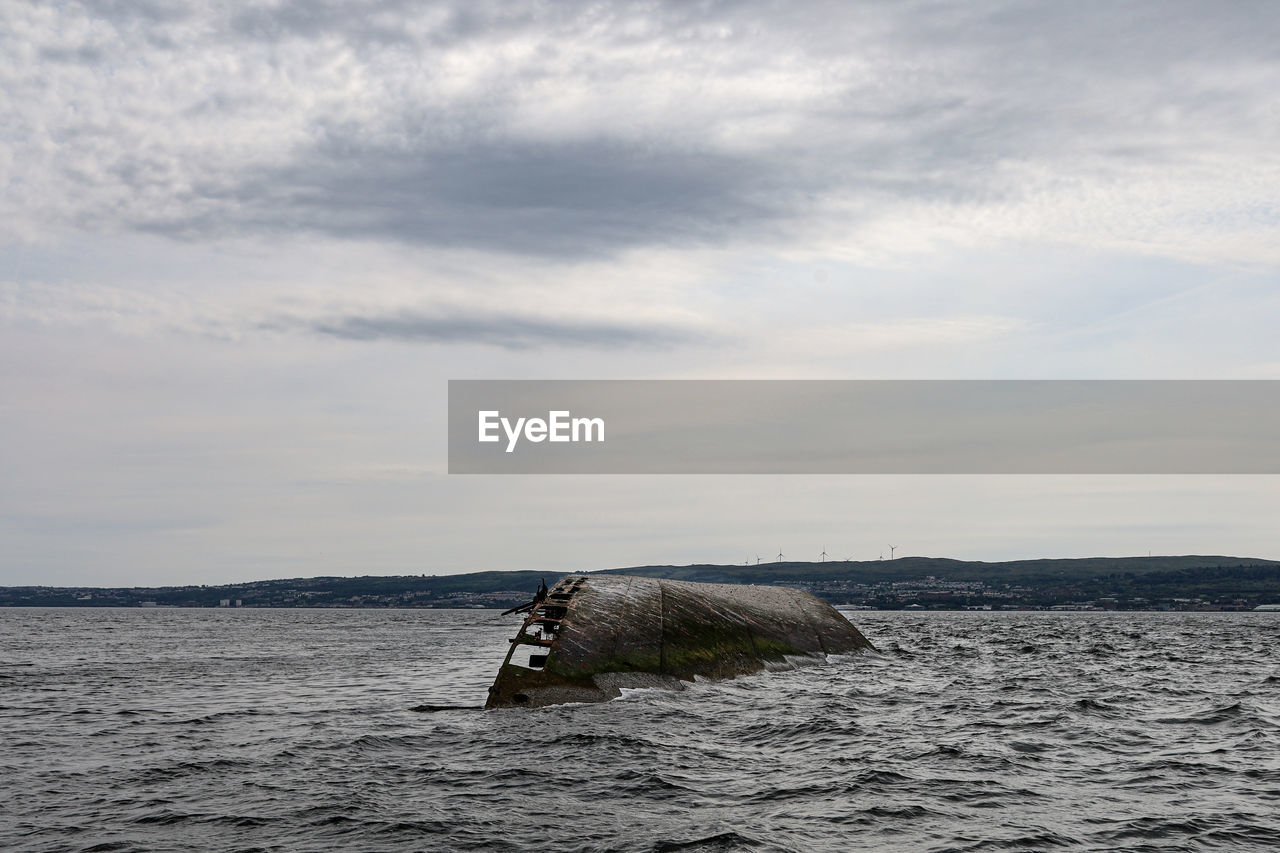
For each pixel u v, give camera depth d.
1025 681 38.16
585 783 18.41
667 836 14.79
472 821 15.71
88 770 20.36
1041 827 15.23
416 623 153.12
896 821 15.62
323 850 14.23
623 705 28.06
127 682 41.53
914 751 21.64
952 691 33.75
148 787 18.55
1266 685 37.25
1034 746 22.36
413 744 22.91
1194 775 19.08
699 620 35.41
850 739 23.12
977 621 167.38
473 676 44.00
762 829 15.15
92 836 15.02
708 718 26.20
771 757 20.94
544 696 28.41
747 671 34.81
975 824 15.42
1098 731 24.62
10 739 24.83
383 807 16.66
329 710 30.27
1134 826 15.24
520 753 21.44
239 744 23.53
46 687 39.38
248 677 43.91
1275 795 17.30
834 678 36.66
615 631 31.78
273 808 16.69
